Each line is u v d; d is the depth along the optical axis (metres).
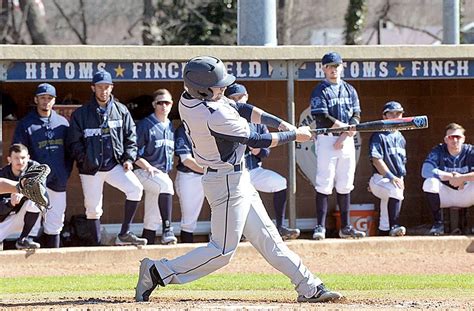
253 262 27.33
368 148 34.25
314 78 30.58
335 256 28.41
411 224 34.75
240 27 31.55
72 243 30.52
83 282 23.14
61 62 29.12
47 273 25.59
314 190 33.62
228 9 55.34
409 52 30.77
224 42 55.34
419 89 34.78
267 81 33.59
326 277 23.89
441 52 30.95
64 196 27.97
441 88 34.66
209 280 23.19
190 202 29.56
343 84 29.30
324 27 61.94
